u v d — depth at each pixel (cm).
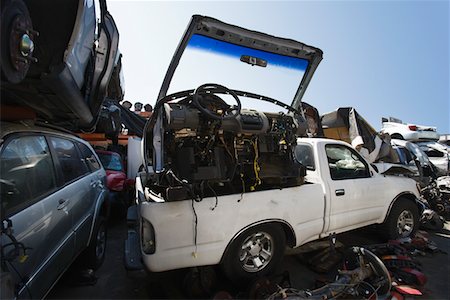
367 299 250
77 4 183
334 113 661
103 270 335
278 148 304
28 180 199
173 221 237
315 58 333
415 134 1055
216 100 272
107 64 290
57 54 186
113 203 536
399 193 412
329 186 339
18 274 167
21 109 215
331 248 335
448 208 602
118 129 776
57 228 222
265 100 298
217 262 256
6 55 141
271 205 284
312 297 237
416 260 351
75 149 325
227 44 285
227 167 275
